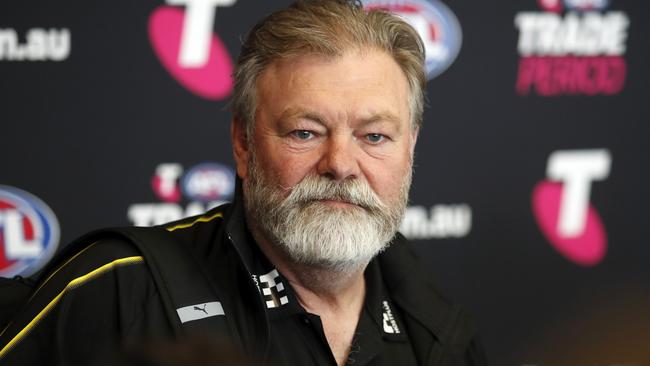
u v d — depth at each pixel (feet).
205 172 31.65
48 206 30.78
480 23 33.12
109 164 31.04
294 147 16.98
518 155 33.65
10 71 30.22
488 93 33.32
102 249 17.02
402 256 19.83
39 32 30.30
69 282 16.43
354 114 16.79
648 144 34.32
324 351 17.44
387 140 17.34
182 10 31.14
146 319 16.17
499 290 33.86
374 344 18.38
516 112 33.53
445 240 33.42
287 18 17.40
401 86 17.76
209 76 31.45
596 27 33.76
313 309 18.17
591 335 34.40
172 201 31.53
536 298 34.14
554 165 33.91
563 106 33.78
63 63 30.53
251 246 17.85
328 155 16.78
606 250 34.45
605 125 34.12
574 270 34.37
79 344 16.19
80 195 30.94
